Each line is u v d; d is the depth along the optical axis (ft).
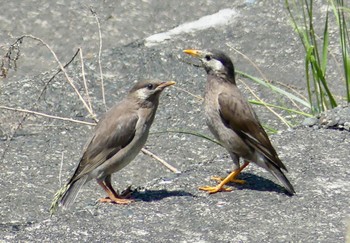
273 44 51.49
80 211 34.40
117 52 51.19
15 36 52.80
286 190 35.78
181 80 49.03
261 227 32.91
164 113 46.42
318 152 38.99
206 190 35.94
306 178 36.65
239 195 35.45
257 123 36.32
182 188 36.29
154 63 50.16
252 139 35.99
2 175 41.06
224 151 42.91
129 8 54.95
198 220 33.47
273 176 36.65
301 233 32.48
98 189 40.01
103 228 33.06
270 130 43.06
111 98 47.75
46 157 42.78
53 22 53.78
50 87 48.42
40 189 40.06
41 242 32.27
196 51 37.50
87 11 54.54
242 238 32.14
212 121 36.88
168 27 53.52
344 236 32.22
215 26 53.31
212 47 51.57
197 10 54.80
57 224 33.45
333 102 43.57
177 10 54.85
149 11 54.75
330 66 49.42
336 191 35.63
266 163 35.91
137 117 35.42
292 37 51.78
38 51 51.78
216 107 36.55
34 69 50.47
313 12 53.36
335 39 51.11
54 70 50.31
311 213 33.91
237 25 53.21
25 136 44.73
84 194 39.52
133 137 35.35
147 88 35.58
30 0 55.36
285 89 48.01
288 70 49.55
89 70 49.85
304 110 46.19
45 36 52.85
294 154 38.83
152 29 53.42
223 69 37.09
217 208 34.40
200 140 44.04
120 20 53.98
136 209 34.42
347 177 36.78
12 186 40.14
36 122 45.96
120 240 32.17
